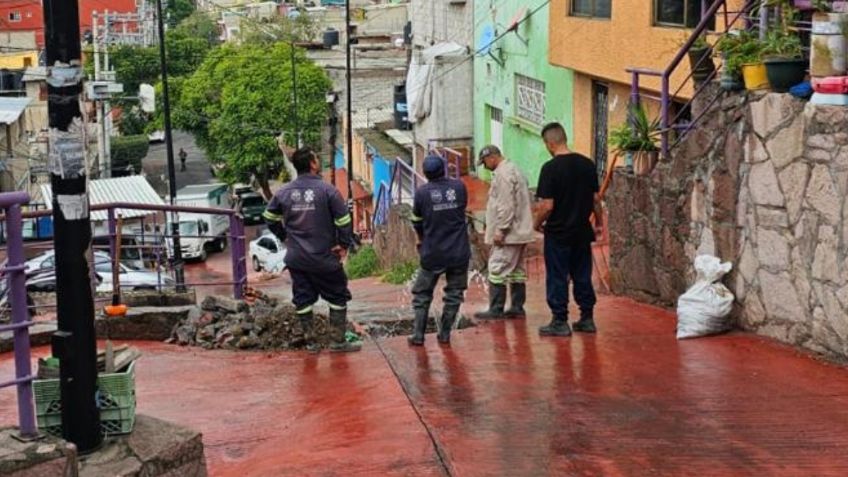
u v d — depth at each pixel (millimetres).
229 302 10523
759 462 5723
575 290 9461
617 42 17188
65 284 4918
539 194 9172
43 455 4512
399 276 17328
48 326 9977
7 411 7309
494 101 26719
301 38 54969
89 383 4977
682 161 9930
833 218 7617
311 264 9039
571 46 19266
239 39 52781
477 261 15383
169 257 25297
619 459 5820
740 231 8914
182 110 47656
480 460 5852
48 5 4820
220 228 46875
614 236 11641
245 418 7250
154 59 51719
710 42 11961
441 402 7156
